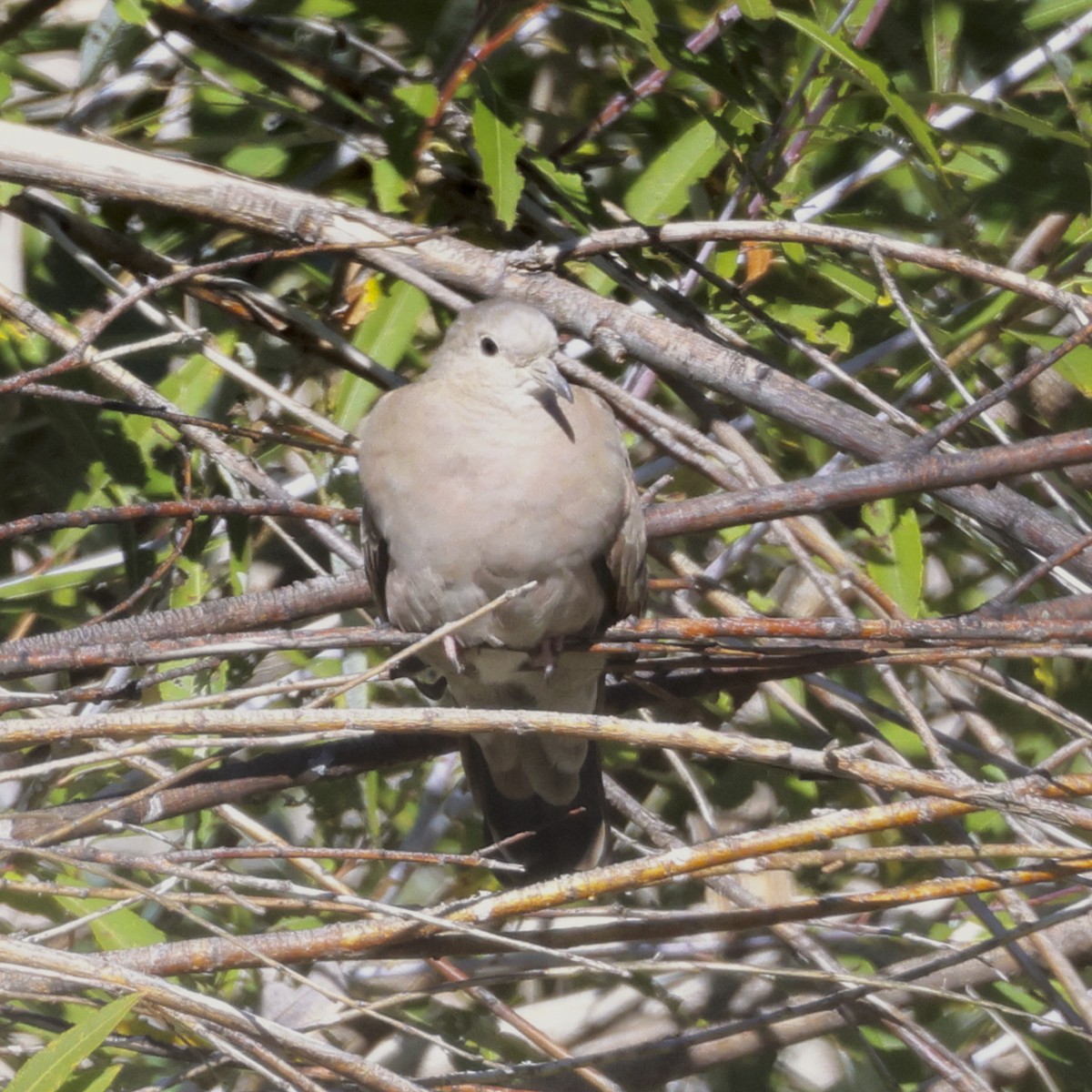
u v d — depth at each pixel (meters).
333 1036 8.64
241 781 7.38
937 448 8.09
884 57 9.76
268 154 9.31
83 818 5.83
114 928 7.75
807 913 6.02
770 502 7.25
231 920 8.87
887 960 9.16
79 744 8.62
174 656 6.20
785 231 7.70
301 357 9.38
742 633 6.46
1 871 7.16
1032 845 6.08
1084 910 6.33
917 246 7.48
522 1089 7.21
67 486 9.23
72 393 7.03
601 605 7.85
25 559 9.66
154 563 8.80
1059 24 9.77
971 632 6.23
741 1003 9.18
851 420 7.62
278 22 9.16
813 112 8.61
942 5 9.09
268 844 7.25
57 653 6.20
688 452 7.86
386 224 8.09
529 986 9.59
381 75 9.23
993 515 7.53
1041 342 8.93
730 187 9.27
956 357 8.98
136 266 8.45
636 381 9.09
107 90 9.18
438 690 8.89
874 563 8.70
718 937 9.23
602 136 9.67
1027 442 6.99
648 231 7.95
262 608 7.37
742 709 10.06
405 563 7.68
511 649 7.87
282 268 9.65
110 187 7.85
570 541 7.50
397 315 9.05
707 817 7.66
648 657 7.29
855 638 6.31
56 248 9.28
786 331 7.95
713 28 9.02
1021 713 9.85
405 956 6.20
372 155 8.74
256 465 7.98
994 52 9.83
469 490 7.46
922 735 6.79
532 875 8.54
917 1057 9.07
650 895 9.55
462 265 8.12
